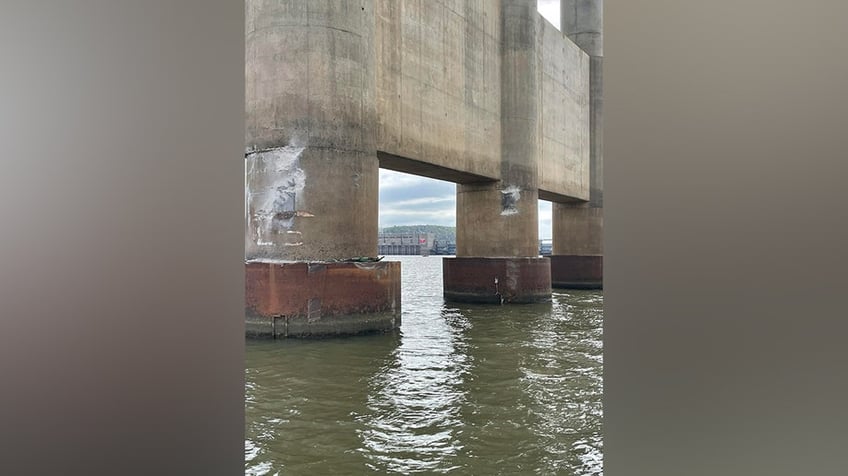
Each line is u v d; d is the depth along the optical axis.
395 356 7.88
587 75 21.28
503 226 15.66
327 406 5.34
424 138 12.73
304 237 9.48
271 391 5.89
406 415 5.05
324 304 9.41
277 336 9.26
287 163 9.53
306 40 9.59
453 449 4.19
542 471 3.78
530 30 15.86
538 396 5.74
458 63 13.91
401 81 12.04
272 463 3.92
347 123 9.87
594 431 4.61
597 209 21.41
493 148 15.37
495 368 7.10
